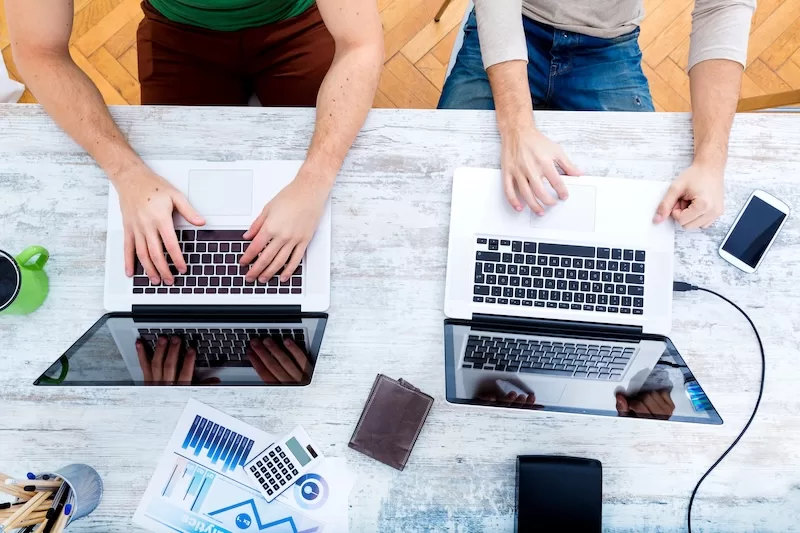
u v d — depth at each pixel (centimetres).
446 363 86
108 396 93
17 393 93
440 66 179
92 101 98
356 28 101
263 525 91
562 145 100
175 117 99
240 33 127
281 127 100
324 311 95
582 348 91
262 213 93
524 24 131
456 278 94
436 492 92
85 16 178
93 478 90
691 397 84
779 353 95
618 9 127
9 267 87
